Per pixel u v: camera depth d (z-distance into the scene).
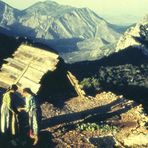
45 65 25.20
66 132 21.88
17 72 25.38
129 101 29.33
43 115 24.75
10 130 18.02
